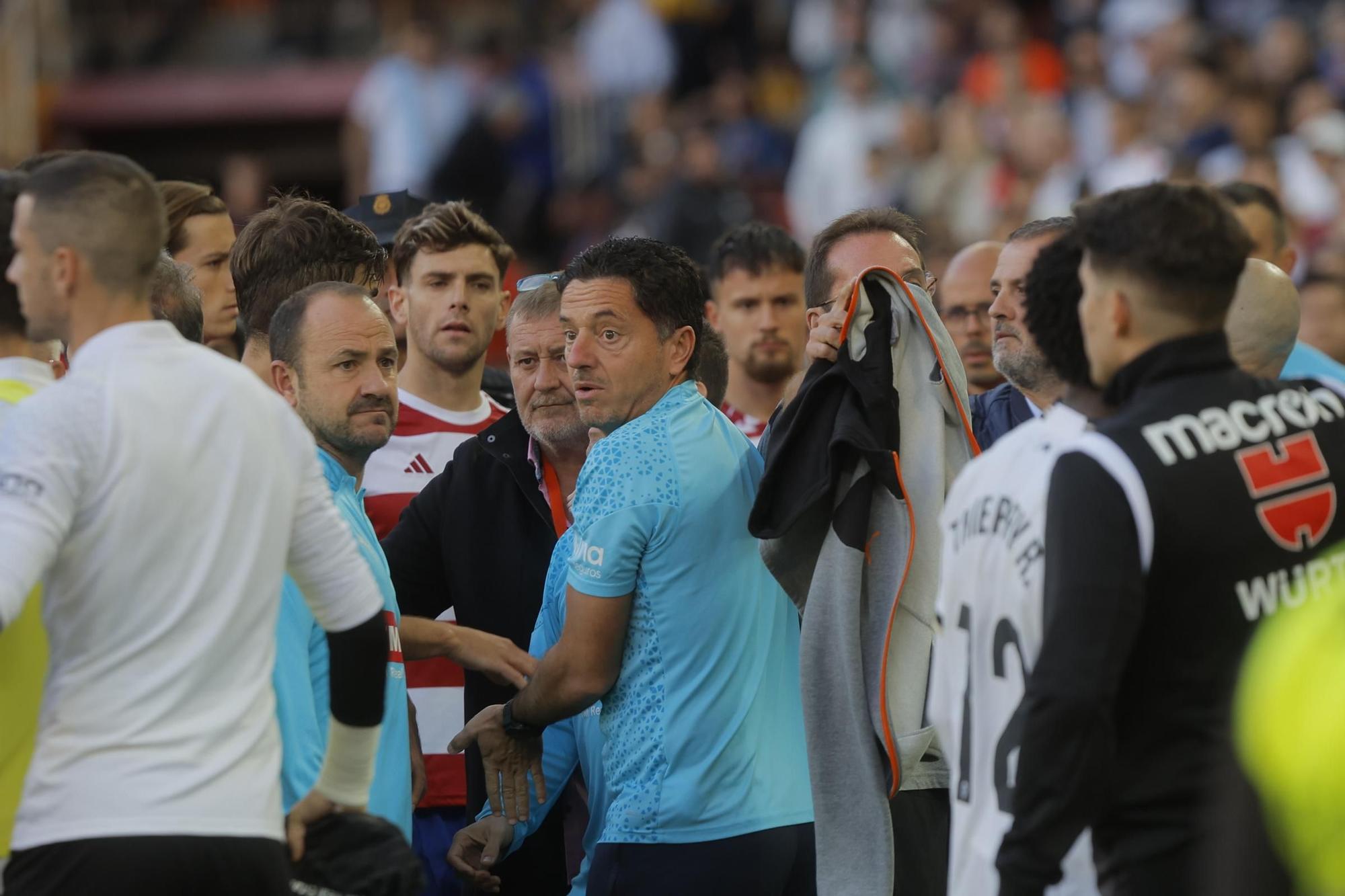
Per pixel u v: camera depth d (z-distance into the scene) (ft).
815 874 38.73
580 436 45.42
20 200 31.37
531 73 151.02
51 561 28.60
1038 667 27.76
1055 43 152.56
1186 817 27.89
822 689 37.19
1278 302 40.75
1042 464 29.17
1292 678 20.81
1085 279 30.17
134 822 28.60
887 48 152.35
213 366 31.27
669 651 37.93
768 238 61.52
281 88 171.42
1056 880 27.55
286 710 35.70
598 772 41.32
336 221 45.06
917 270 42.16
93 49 177.78
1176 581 28.07
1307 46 131.95
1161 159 118.52
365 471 50.01
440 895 46.83
